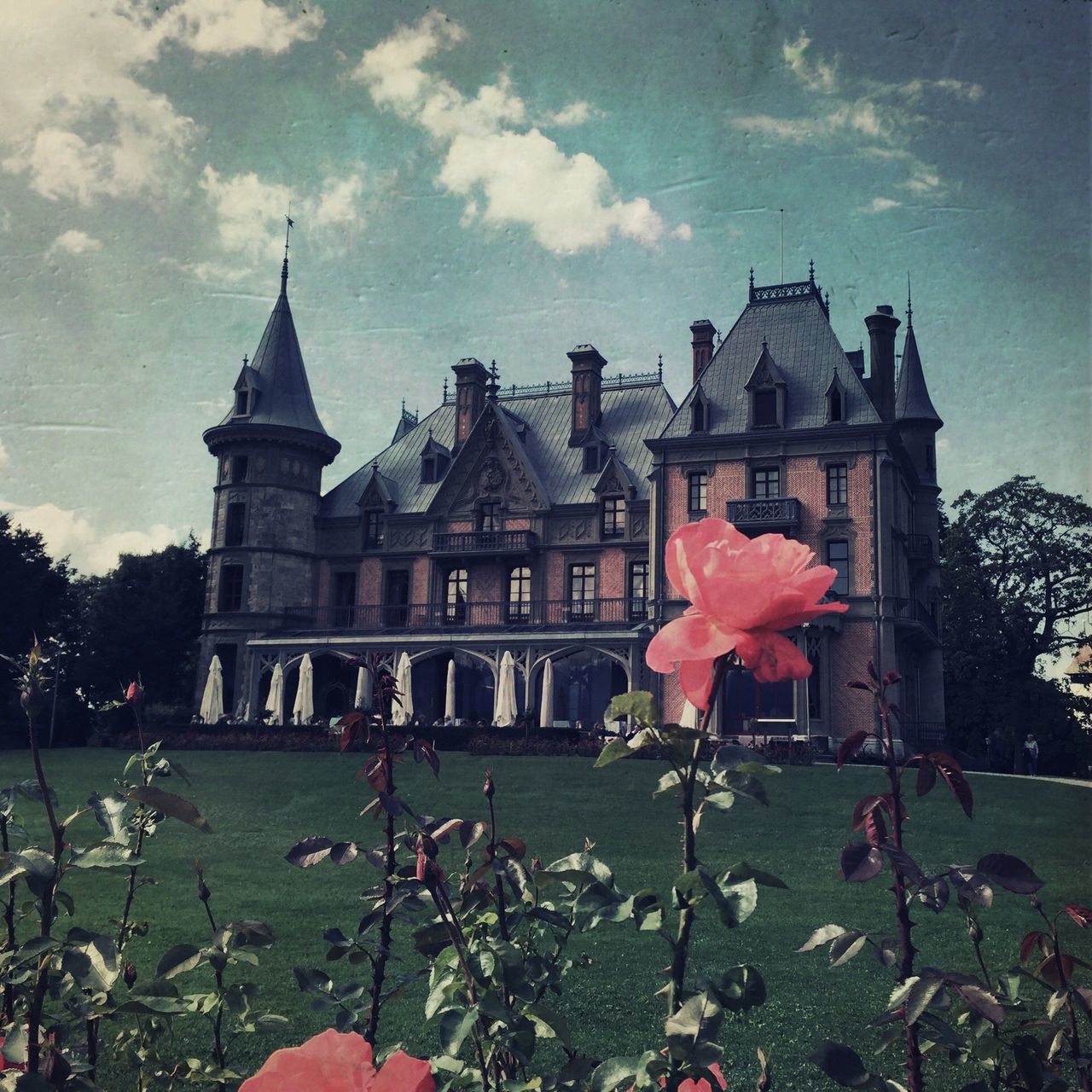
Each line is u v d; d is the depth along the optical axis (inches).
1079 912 76.7
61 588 1384.1
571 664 1593.3
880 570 1369.3
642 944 332.5
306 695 1430.9
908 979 68.5
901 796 70.2
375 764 91.6
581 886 75.2
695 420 1505.9
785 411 1473.9
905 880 71.8
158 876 465.4
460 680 1653.5
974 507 1628.9
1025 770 1571.1
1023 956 80.2
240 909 390.0
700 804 62.7
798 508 1427.2
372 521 1875.0
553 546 1732.3
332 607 1838.1
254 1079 35.8
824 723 1320.1
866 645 1348.4
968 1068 193.8
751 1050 222.1
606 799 795.4
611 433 1843.0
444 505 1822.1
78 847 64.6
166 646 1870.1
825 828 655.8
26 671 67.8
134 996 76.2
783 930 356.8
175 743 1272.1
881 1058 211.2
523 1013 72.6
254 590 1754.4
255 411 1813.5
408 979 91.1
